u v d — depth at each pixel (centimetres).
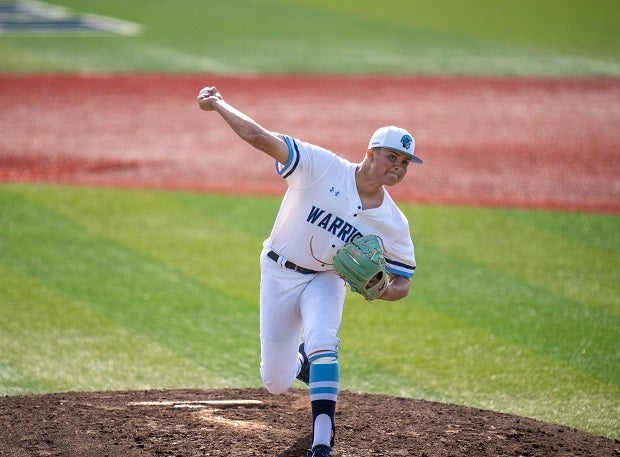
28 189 4312
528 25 9744
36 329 2828
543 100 6769
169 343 2775
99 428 1992
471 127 5947
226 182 4588
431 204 4344
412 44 8694
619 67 7962
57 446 1880
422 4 10850
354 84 7088
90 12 9931
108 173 4672
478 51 8475
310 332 1847
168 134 5512
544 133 5850
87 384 2462
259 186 4538
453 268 3506
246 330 2900
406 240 1942
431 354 2762
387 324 2992
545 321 3034
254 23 9481
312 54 8119
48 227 3794
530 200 4466
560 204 4412
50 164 4781
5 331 2800
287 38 8775
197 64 7588
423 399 2428
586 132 5900
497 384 2566
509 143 5588
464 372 2642
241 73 7325
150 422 2045
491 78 7462
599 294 3291
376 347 2806
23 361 2600
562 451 1992
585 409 2416
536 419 2308
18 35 8475
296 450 1920
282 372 1988
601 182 4819
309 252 1891
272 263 1931
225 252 3584
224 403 2220
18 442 1895
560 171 5006
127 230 3800
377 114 6191
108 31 8869
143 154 5062
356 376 2595
